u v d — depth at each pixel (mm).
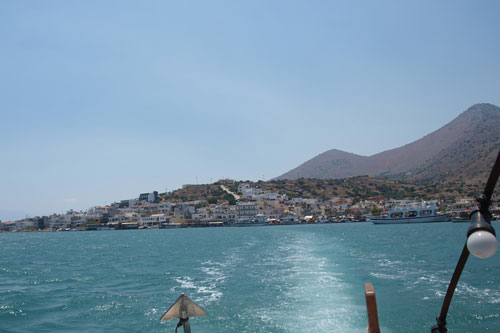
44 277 43469
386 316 21828
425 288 28922
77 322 23562
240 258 55594
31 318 24703
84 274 45031
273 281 33500
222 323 21297
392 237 96188
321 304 24422
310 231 142875
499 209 191750
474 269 37094
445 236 96000
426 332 19219
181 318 8938
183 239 127875
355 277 33844
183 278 38719
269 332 19359
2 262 64625
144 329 21625
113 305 27562
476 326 20109
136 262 57312
